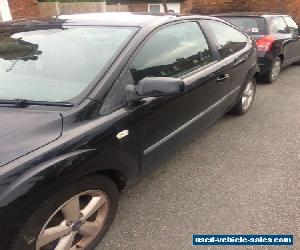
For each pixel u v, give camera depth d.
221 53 4.20
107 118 2.53
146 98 2.88
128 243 2.84
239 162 4.09
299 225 3.06
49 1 13.66
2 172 1.97
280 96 6.76
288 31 8.26
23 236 2.11
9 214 1.99
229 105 4.71
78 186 2.35
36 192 2.06
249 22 7.55
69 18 3.35
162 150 3.25
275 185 3.63
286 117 5.57
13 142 2.13
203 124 3.96
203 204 3.32
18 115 2.35
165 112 3.12
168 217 3.14
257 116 5.57
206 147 4.44
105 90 2.58
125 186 2.92
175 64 3.35
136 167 2.92
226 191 3.52
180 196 3.43
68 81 2.67
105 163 2.50
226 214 3.19
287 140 4.71
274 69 7.71
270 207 3.29
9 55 2.99
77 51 2.89
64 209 2.33
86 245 2.63
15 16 10.88
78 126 2.38
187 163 4.04
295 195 3.47
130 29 3.05
